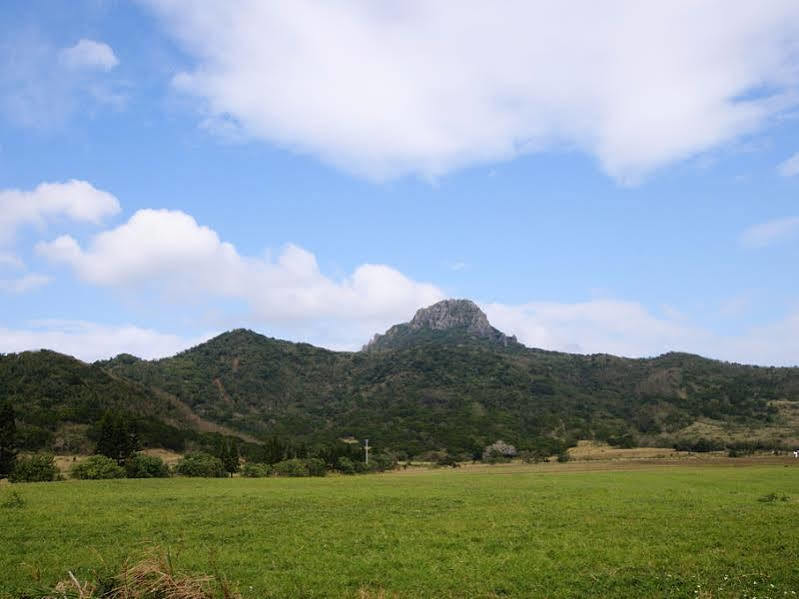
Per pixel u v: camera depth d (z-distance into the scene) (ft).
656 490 167.63
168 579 45.91
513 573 63.46
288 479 246.47
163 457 374.43
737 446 467.11
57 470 235.20
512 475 270.87
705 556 69.62
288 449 382.63
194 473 276.62
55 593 45.24
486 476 264.72
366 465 368.48
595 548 75.92
